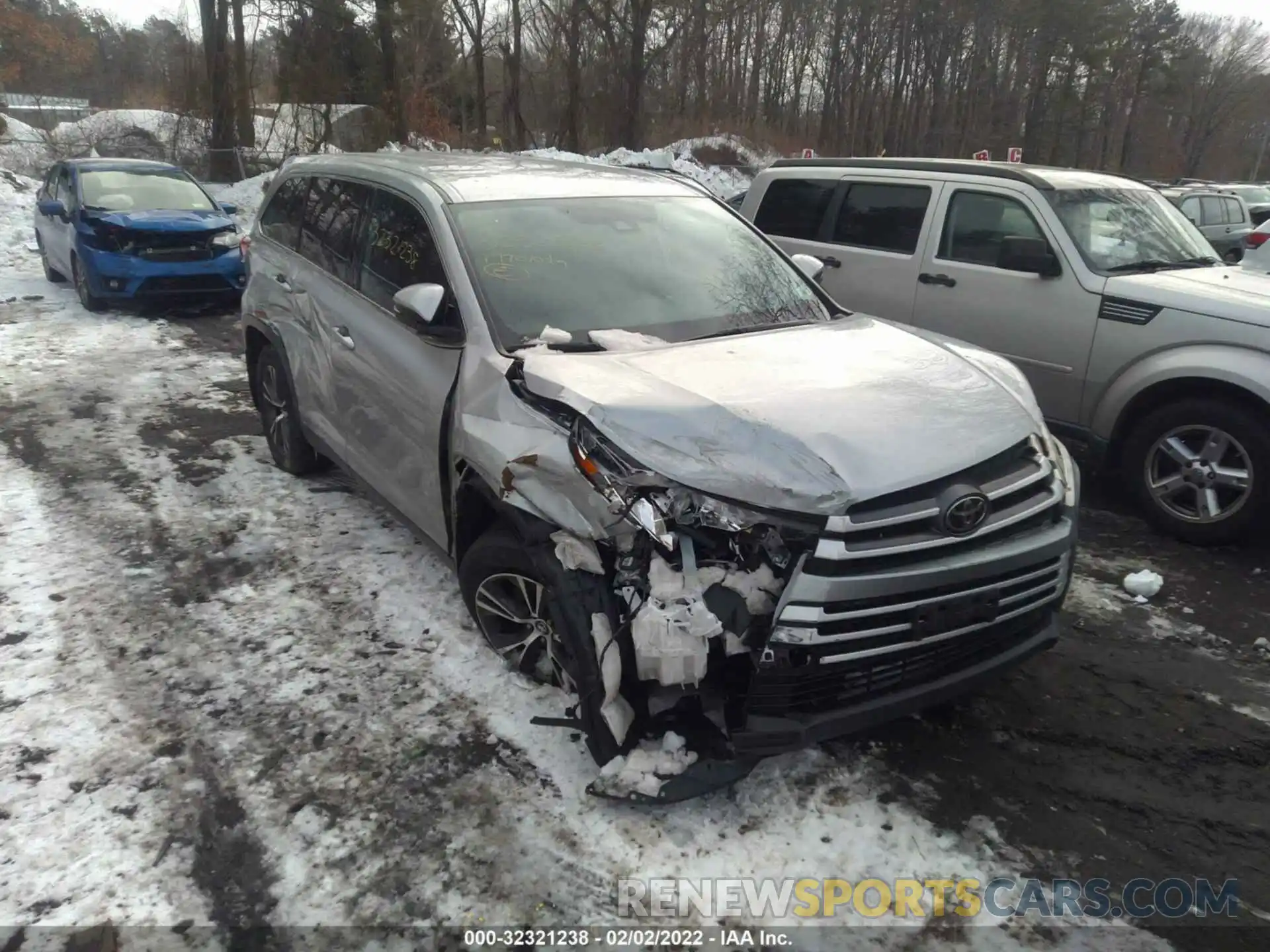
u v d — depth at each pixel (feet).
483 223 12.90
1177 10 205.77
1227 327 15.56
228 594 14.01
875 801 9.77
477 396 10.96
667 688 9.32
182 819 9.45
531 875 8.76
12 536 16.01
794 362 11.05
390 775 10.07
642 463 9.04
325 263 15.89
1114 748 10.77
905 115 174.81
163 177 38.70
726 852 9.04
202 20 71.61
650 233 13.92
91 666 12.12
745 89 161.79
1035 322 18.44
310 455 18.22
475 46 102.83
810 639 8.66
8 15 100.83
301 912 8.36
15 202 56.90
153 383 25.89
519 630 11.56
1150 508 16.63
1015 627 10.10
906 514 8.92
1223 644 13.07
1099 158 217.15
